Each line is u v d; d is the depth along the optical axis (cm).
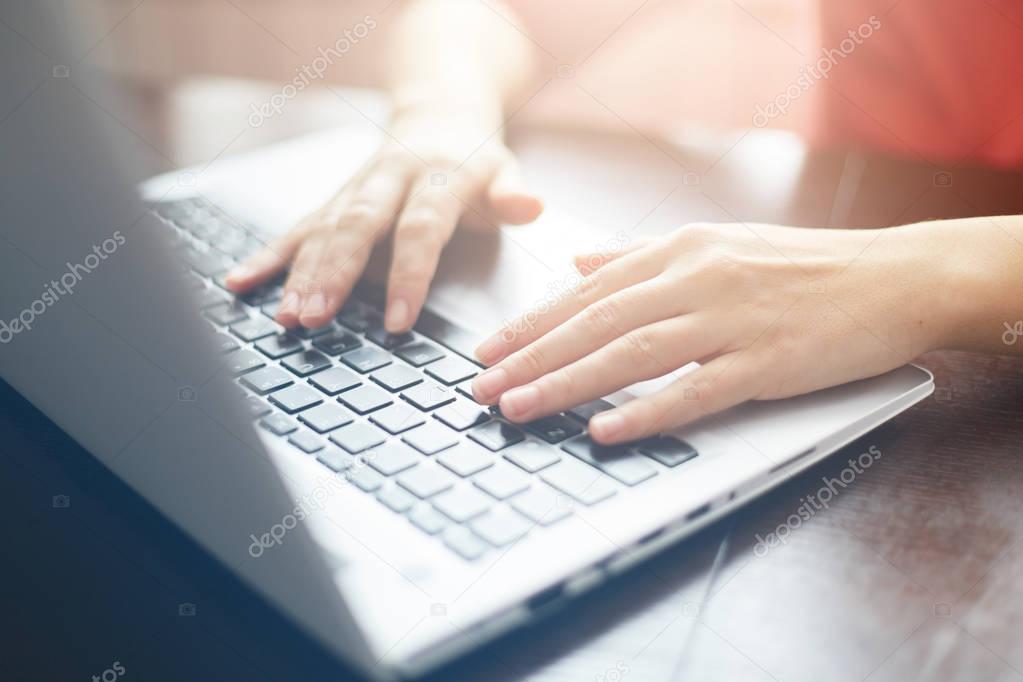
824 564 38
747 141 80
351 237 59
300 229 61
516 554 36
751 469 41
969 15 96
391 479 40
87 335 44
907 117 94
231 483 39
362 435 43
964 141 89
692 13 124
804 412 45
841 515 41
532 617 35
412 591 34
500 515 38
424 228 60
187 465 40
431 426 44
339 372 48
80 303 45
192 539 37
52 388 43
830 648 33
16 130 47
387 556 36
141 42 106
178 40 113
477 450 42
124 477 40
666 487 39
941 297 52
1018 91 93
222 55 114
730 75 124
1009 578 37
